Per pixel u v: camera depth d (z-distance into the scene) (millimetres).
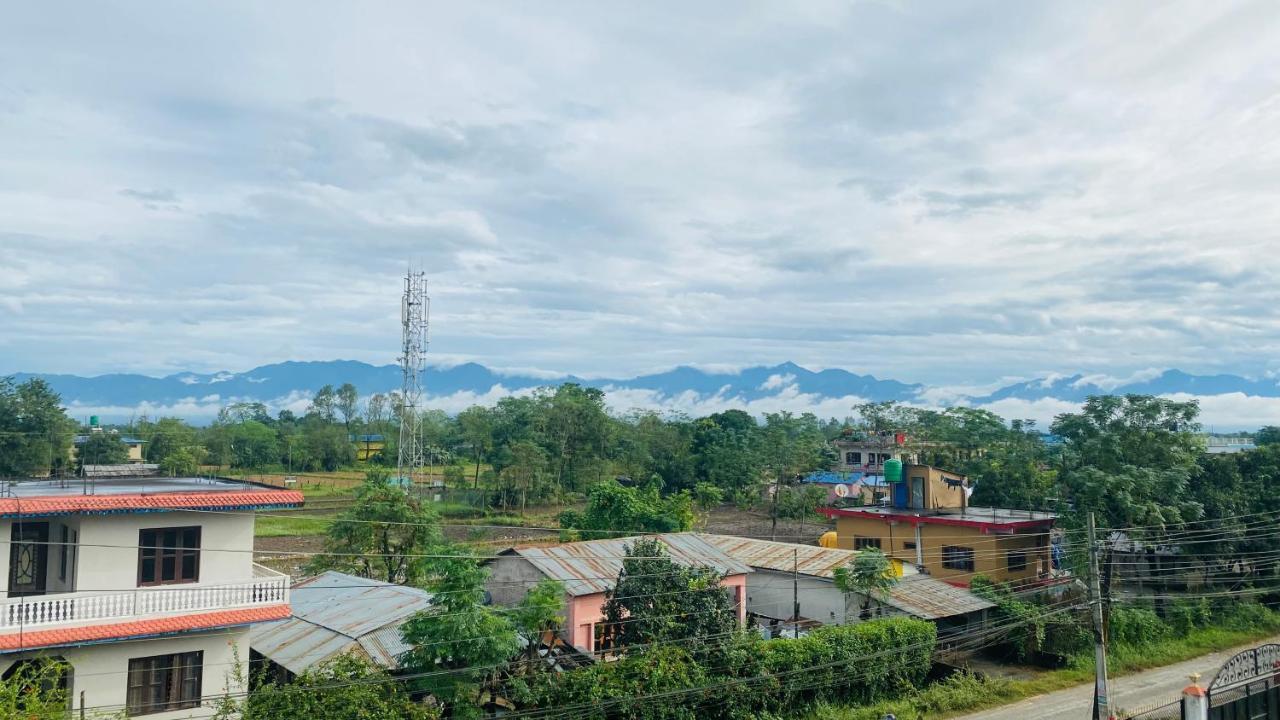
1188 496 50750
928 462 80750
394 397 147375
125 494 26062
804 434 133125
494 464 102062
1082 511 47375
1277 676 25312
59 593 25156
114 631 24172
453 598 27031
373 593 35062
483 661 26422
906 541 49125
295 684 24500
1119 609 43750
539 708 27094
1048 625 40031
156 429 119062
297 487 102938
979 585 42469
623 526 58562
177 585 26328
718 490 96688
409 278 79562
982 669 39469
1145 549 51656
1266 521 50562
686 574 33438
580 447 107688
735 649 31141
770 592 42938
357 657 27016
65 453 90625
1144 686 37750
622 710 27703
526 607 29188
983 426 83438
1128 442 49312
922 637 35969
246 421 144750
